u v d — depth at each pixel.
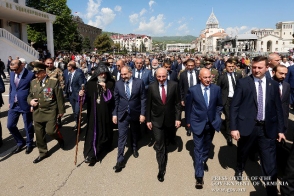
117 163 3.80
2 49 19.58
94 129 4.11
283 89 3.79
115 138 5.33
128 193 3.15
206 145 3.62
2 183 3.41
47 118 4.14
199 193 3.16
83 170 3.80
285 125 3.79
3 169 3.83
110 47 78.06
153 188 3.28
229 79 5.23
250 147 3.18
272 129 2.92
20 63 4.34
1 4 17.98
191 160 4.22
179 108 3.79
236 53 31.64
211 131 3.57
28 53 21.31
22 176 3.61
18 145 4.56
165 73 3.58
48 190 3.23
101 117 4.18
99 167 3.92
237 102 3.08
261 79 3.00
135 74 6.80
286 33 113.38
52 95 4.15
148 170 3.82
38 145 4.16
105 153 4.51
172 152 4.60
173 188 3.28
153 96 3.63
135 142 4.36
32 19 24.42
